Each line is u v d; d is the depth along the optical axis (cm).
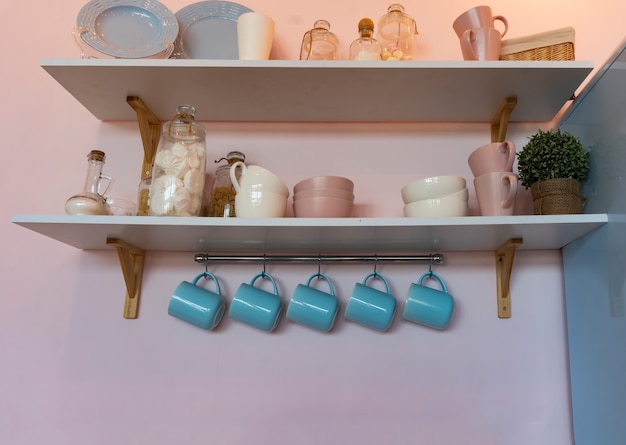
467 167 120
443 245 109
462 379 109
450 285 113
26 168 121
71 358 110
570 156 99
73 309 112
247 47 107
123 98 112
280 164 121
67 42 129
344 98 112
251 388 109
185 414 108
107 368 109
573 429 105
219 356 110
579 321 103
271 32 110
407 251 115
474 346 110
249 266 115
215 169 121
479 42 104
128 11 112
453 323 111
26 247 116
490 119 121
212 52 119
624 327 85
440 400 108
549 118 119
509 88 107
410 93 109
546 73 100
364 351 110
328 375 109
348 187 101
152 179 101
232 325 112
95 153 104
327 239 104
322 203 98
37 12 131
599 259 94
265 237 102
